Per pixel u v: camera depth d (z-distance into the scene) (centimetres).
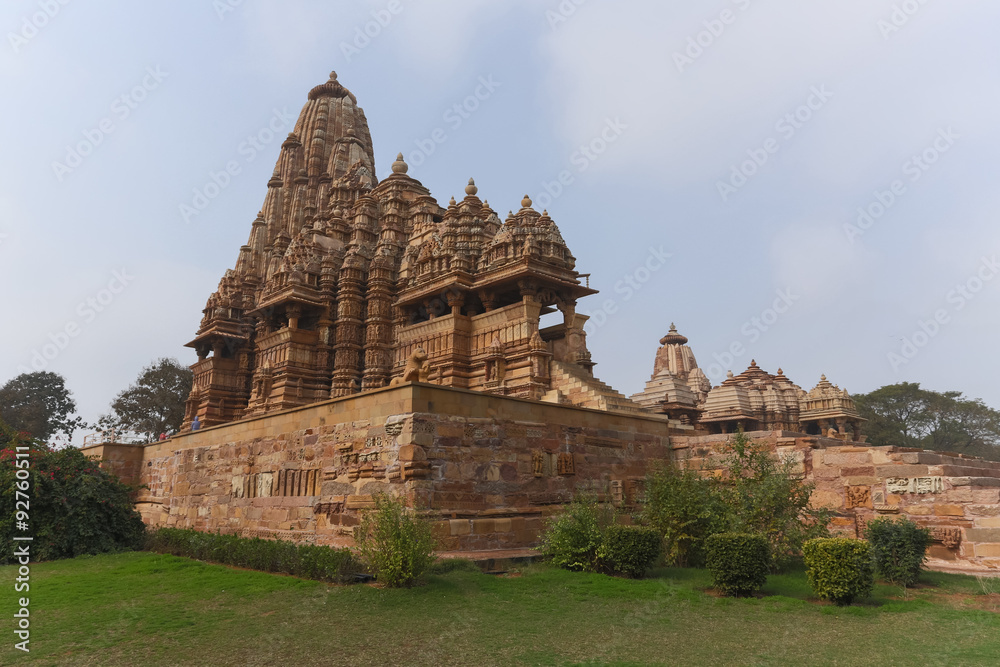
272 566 1598
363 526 1457
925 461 1736
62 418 6956
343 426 1812
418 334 3412
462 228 3512
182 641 984
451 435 1658
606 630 1016
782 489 1559
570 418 1997
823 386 5666
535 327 2941
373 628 1021
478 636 976
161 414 6116
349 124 5812
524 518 1755
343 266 3912
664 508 1617
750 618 1099
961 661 858
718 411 5528
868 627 1040
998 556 1550
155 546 2216
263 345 4075
